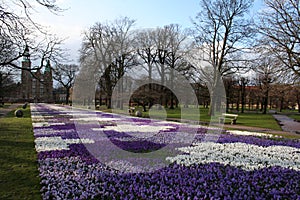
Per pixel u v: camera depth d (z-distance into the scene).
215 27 28.81
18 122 19.22
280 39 21.20
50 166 7.21
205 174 6.85
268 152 9.91
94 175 6.53
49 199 5.13
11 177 6.32
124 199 5.11
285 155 9.47
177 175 6.71
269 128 19.80
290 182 6.38
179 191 5.57
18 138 11.88
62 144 10.38
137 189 5.64
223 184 6.09
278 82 22.22
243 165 7.92
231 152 9.68
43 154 8.63
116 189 5.70
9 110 39.31
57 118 22.55
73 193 5.36
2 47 17.06
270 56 21.88
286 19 21.02
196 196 5.28
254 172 7.22
